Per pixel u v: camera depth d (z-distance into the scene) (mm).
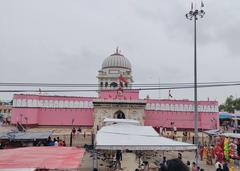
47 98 66312
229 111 108250
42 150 18922
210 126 66750
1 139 30672
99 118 60875
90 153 35031
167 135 55750
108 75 80062
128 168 26344
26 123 64188
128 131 26109
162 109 66875
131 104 61625
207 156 31516
